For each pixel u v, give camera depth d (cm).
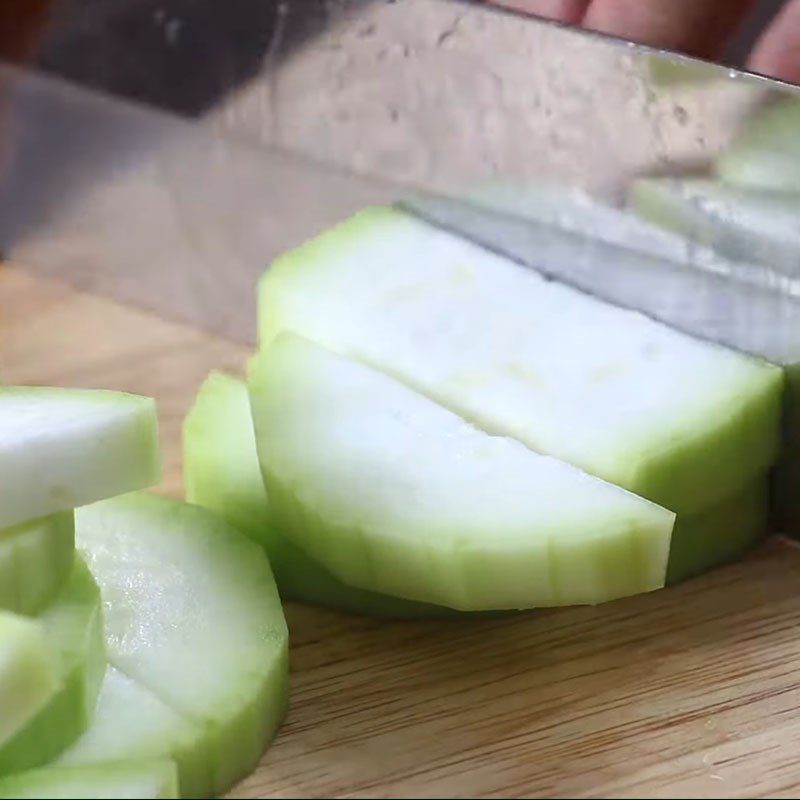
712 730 31
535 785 30
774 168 36
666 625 34
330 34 41
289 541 34
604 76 38
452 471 33
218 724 30
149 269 45
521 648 33
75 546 32
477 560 31
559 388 36
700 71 36
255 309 44
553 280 39
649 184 38
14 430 30
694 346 37
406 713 32
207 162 44
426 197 41
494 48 39
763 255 36
